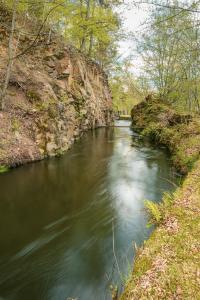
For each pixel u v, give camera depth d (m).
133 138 21.31
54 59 17.72
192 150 11.39
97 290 4.38
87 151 15.23
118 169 11.80
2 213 7.12
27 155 11.00
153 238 4.56
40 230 6.32
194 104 22.25
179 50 16.67
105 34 18.58
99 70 32.12
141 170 11.72
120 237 6.00
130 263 4.99
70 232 6.25
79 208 7.57
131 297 3.26
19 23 16.31
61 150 13.42
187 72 18.84
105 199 8.29
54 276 4.76
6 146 10.39
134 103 59.19
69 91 18.14
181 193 6.44
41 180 9.72
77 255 5.36
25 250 5.54
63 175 10.48
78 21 17.16
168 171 11.42
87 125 23.31
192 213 5.30
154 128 19.62
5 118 11.21
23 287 4.51
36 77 14.78
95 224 6.64
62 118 14.80
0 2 14.31
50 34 17.39
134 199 8.37
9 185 8.98
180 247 4.20
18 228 6.39
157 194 8.81
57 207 7.59
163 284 3.40
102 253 5.40
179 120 17.28
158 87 24.02
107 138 20.88
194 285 3.37
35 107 12.72
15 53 14.48
